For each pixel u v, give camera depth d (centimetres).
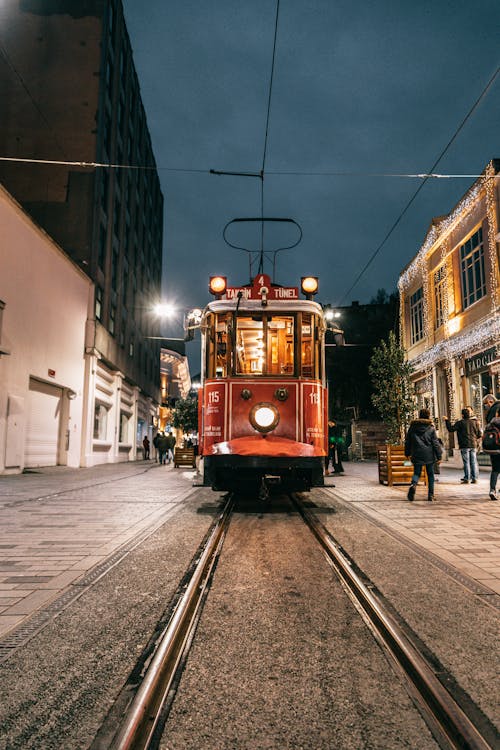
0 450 1456
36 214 2312
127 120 3014
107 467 2228
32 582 409
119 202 2880
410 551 515
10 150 2353
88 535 595
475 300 1773
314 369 823
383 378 1911
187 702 234
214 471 779
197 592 388
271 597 380
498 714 224
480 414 1725
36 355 1680
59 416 1964
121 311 2888
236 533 615
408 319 2552
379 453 1245
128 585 403
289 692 244
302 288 877
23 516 736
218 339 830
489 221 1611
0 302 1426
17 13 2461
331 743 204
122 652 283
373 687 249
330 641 302
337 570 451
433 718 221
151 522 683
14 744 200
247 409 795
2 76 2397
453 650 289
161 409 5694
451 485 1152
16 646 290
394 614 343
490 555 498
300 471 791
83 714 221
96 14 2478
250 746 202
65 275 1936
